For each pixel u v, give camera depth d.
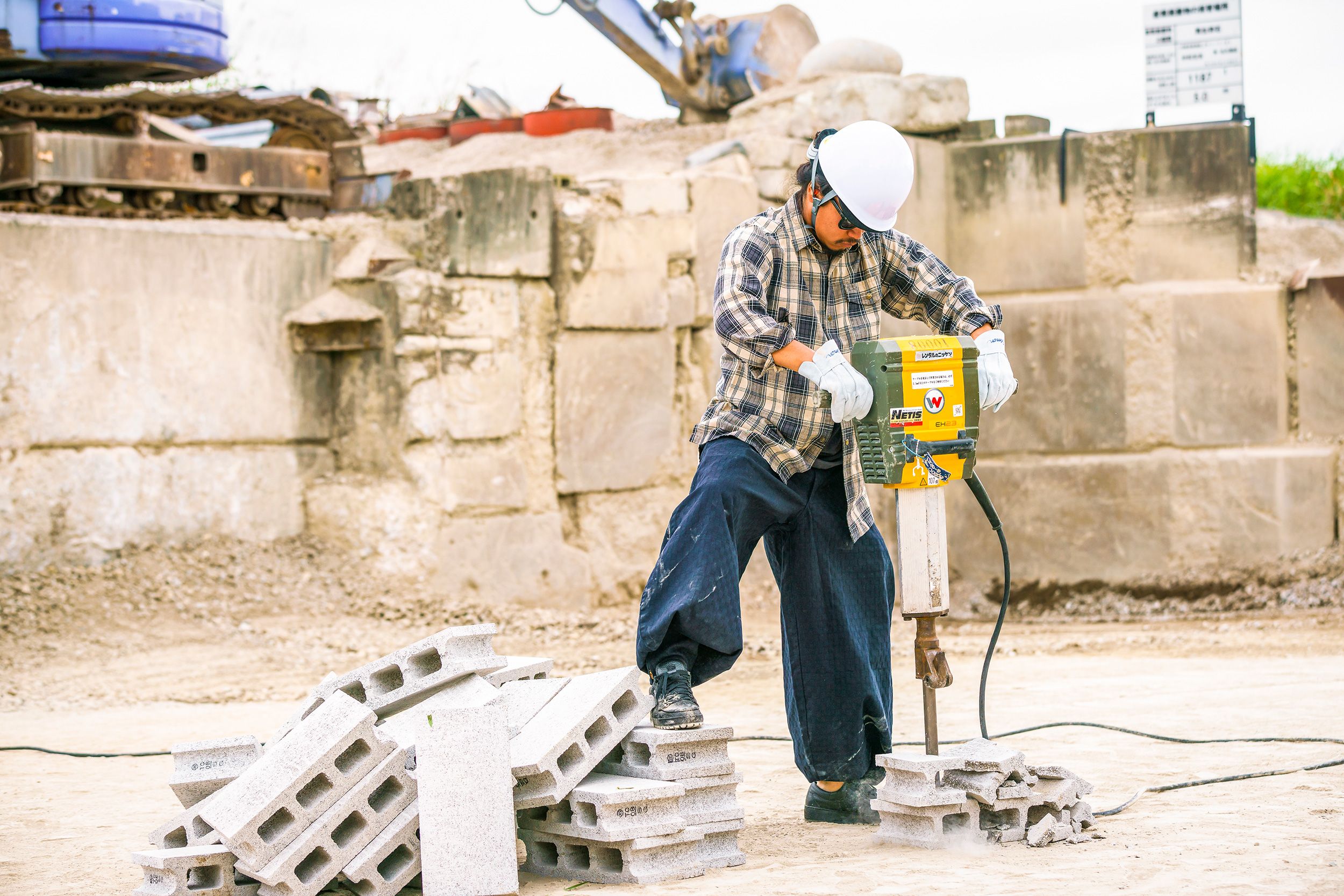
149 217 14.00
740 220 16.45
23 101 13.55
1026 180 17.66
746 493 5.14
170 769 7.38
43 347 12.73
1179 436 16.89
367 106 22.27
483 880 4.30
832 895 4.25
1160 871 4.36
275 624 12.82
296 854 4.28
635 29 18.41
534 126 19.77
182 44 14.66
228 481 13.88
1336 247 17.44
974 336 5.26
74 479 12.88
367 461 14.43
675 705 4.85
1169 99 17.42
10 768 7.48
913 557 4.94
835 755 5.41
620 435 15.56
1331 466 16.34
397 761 4.52
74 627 12.14
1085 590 17.09
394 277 14.22
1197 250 17.14
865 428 4.89
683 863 4.62
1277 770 6.12
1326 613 15.20
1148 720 7.86
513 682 5.25
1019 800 4.91
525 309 14.94
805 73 17.75
